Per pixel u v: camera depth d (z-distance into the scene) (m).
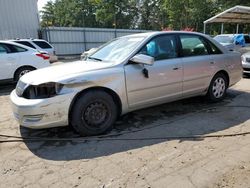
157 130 4.31
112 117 4.27
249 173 2.98
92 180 2.97
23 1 20.56
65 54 25.17
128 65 4.34
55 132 4.37
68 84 3.84
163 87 4.71
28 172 3.20
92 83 3.99
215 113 5.07
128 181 2.93
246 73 8.70
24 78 4.19
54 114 3.81
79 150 3.71
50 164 3.37
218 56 5.58
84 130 4.07
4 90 8.43
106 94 4.14
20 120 3.91
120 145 3.81
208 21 21.80
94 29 26.34
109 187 2.84
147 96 4.56
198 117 4.88
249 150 3.52
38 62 8.99
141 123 4.66
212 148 3.61
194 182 2.86
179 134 4.12
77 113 3.96
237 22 23.70
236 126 4.38
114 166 3.25
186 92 5.11
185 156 3.41
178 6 43.06
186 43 5.11
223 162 3.23
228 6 33.84
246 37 16.52
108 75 4.11
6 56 8.38
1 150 3.80
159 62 4.64
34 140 4.10
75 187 2.86
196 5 41.69
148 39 4.63
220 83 5.73
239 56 6.10
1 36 19.94
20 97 4.02
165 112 5.21
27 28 21.14
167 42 4.85
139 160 3.36
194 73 5.12
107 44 5.30
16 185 2.95
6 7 19.84
